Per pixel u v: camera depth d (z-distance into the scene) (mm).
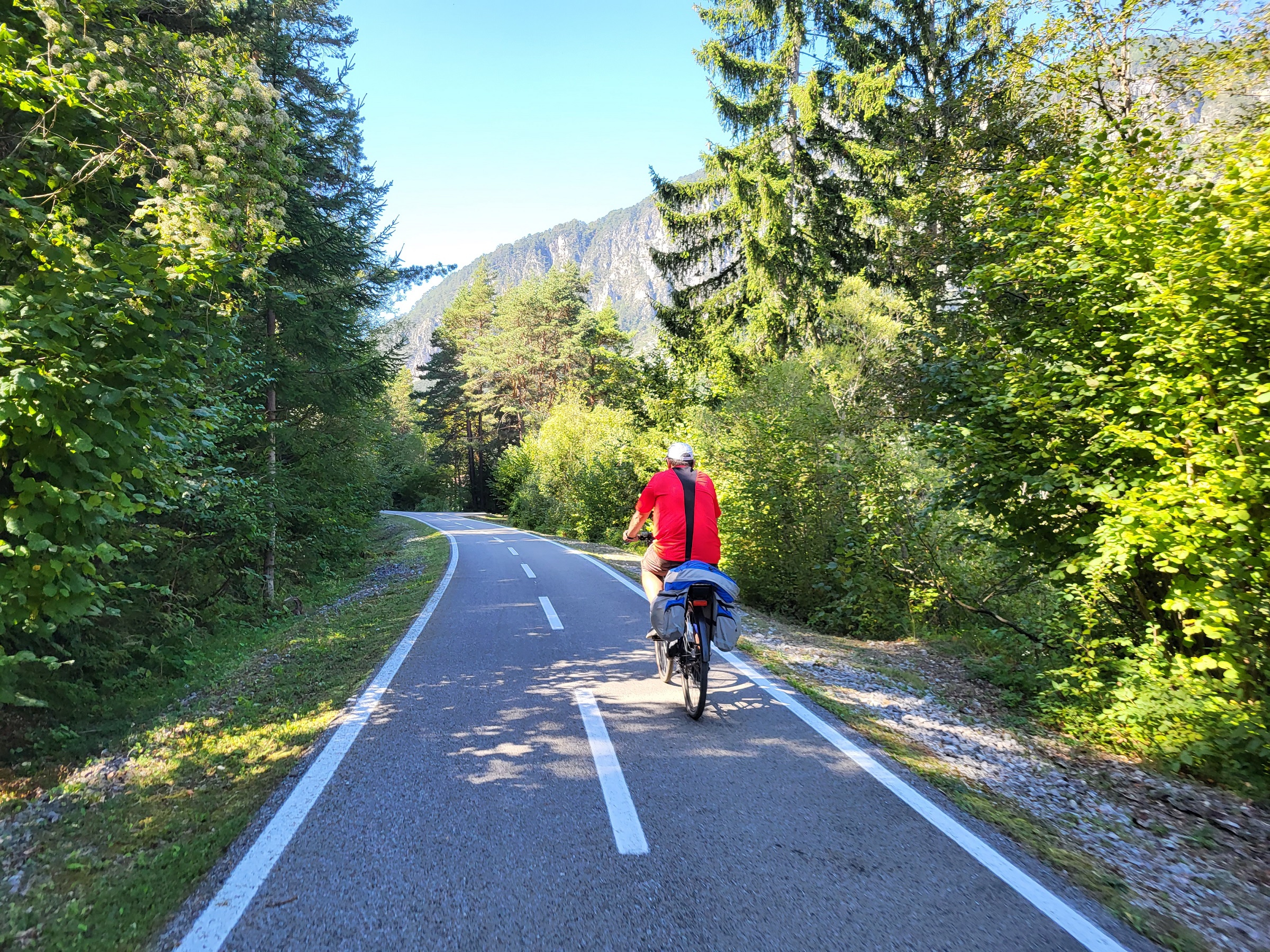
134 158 5660
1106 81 10359
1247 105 7727
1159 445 5516
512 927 2727
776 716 5477
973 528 7836
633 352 32062
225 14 10703
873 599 11039
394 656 7457
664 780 4203
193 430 6012
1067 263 6105
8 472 4773
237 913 2822
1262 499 4980
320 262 15594
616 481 27344
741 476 13430
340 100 16594
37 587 4613
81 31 5867
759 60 20141
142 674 7871
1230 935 2846
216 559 12594
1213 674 5688
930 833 3535
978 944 2635
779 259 19375
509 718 5398
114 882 3133
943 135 13016
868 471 11391
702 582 5246
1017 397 6414
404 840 3434
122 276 4949
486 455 70688
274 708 5969
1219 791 4656
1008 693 7254
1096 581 6105
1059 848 3467
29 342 4344
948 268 10820
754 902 2900
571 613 10109
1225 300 5059
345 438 17641
